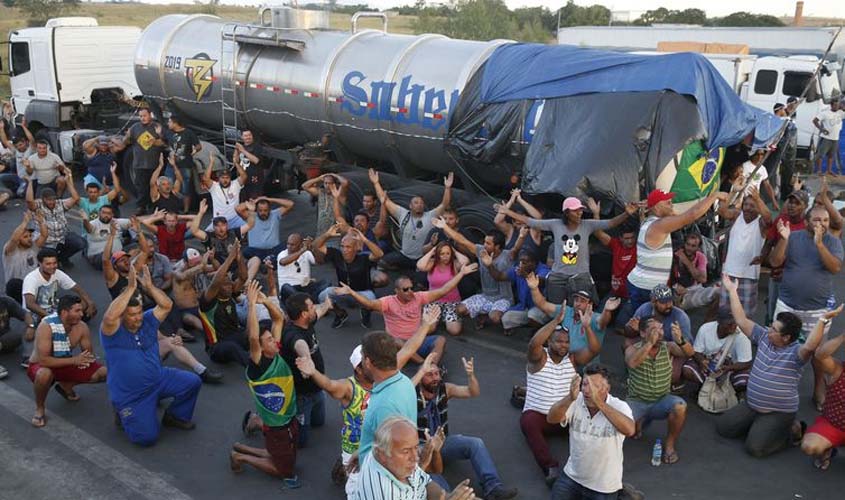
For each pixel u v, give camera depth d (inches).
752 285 338.6
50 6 2133.4
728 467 258.2
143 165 556.7
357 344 361.7
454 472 253.8
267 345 235.0
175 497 243.9
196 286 366.9
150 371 266.8
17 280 376.2
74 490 248.1
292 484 248.4
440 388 240.8
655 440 274.7
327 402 307.4
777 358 258.8
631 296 333.4
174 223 429.4
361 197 480.4
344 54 490.0
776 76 737.0
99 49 712.4
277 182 571.8
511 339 366.3
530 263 343.0
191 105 589.9
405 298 318.0
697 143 347.6
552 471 246.8
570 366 260.5
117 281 360.2
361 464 177.2
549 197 390.3
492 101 402.9
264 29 529.0
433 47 455.2
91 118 717.9
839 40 891.4
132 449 272.8
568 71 385.1
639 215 344.2
